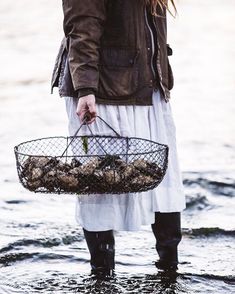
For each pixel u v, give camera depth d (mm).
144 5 7668
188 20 28641
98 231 8016
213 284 8094
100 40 7617
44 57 22859
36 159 7234
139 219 7832
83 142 7617
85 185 7152
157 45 7789
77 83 7469
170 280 8156
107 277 8141
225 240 9414
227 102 17469
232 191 11086
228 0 33000
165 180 8039
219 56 22734
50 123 15664
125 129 7695
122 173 7164
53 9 30500
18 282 8125
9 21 28281
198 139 14375
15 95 18344
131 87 7680
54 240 9312
